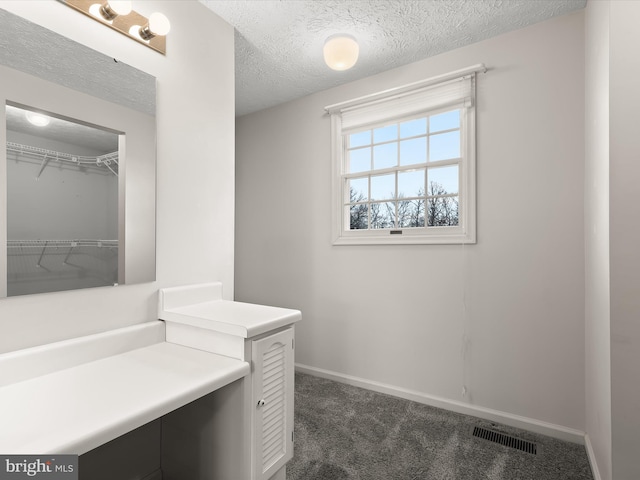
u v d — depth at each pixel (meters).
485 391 2.13
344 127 2.71
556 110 1.93
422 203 2.47
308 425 2.03
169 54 1.56
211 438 1.33
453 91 2.23
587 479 1.56
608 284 1.30
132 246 1.39
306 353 2.90
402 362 2.43
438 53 2.29
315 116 2.87
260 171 3.20
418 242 2.36
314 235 2.86
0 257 1.03
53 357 1.12
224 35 1.86
